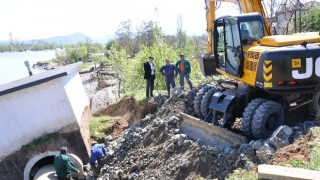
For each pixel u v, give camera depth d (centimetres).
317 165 453
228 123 728
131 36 5212
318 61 619
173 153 746
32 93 937
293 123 745
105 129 1201
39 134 959
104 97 2805
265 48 656
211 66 1135
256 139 662
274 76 621
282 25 1608
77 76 1278
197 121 765
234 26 748
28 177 933
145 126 1048
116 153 974
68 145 977
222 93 755
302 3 1605
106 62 4788
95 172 945
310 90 634
